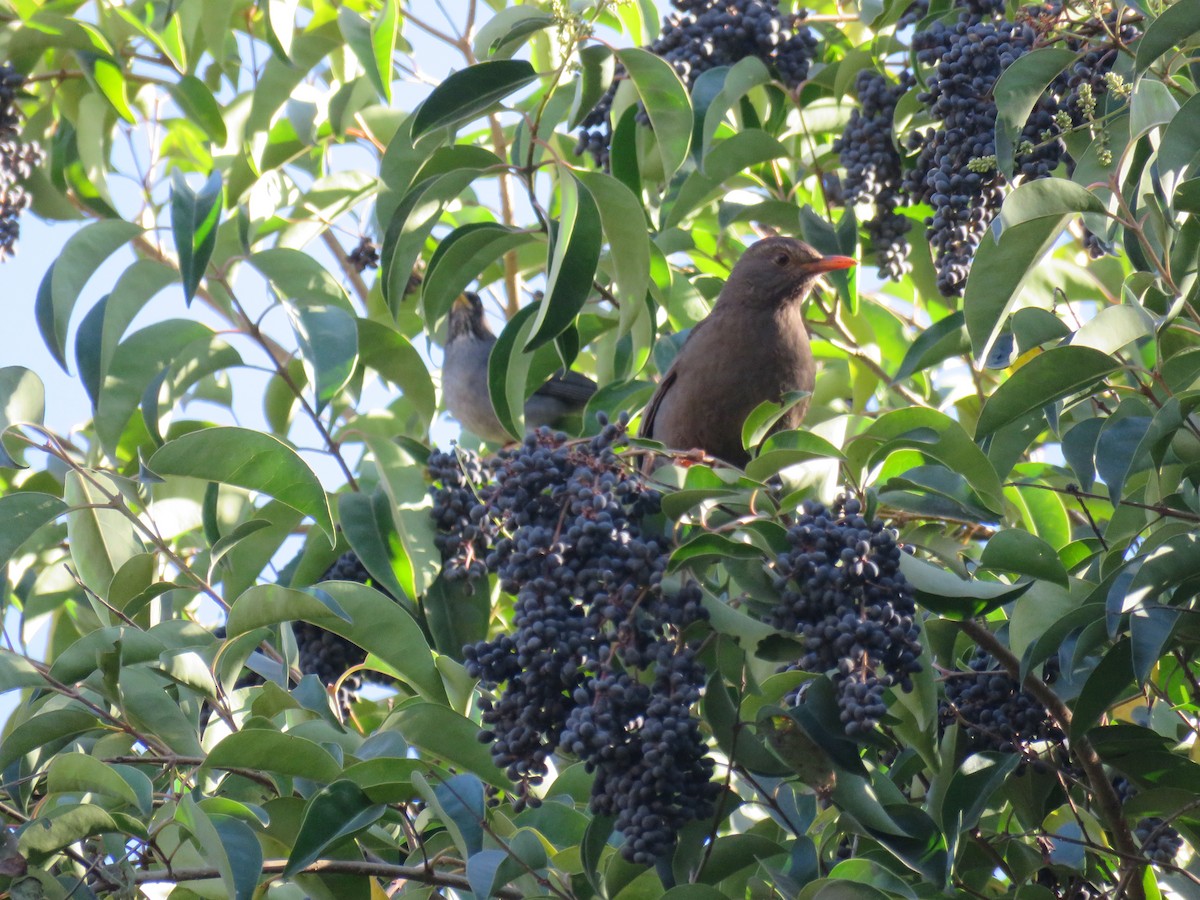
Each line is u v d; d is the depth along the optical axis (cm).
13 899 768
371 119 1321
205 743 926
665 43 1145
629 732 688
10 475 1137
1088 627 784
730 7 1139
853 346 1269
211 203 980
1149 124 781
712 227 1408
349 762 813
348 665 1040
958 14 1080
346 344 985
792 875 793
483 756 864
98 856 805
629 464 826
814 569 691
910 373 1020
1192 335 930
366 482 1131
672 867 768
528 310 1005
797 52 1150
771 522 726
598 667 697
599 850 762
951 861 751
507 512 768
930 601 775
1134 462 772
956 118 947
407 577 973
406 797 780
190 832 788
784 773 771
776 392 1205
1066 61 870
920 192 1017
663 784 674
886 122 1105
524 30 948
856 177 1109
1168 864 835
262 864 725
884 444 795
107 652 800
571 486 748
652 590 714
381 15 1209
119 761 840
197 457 865
